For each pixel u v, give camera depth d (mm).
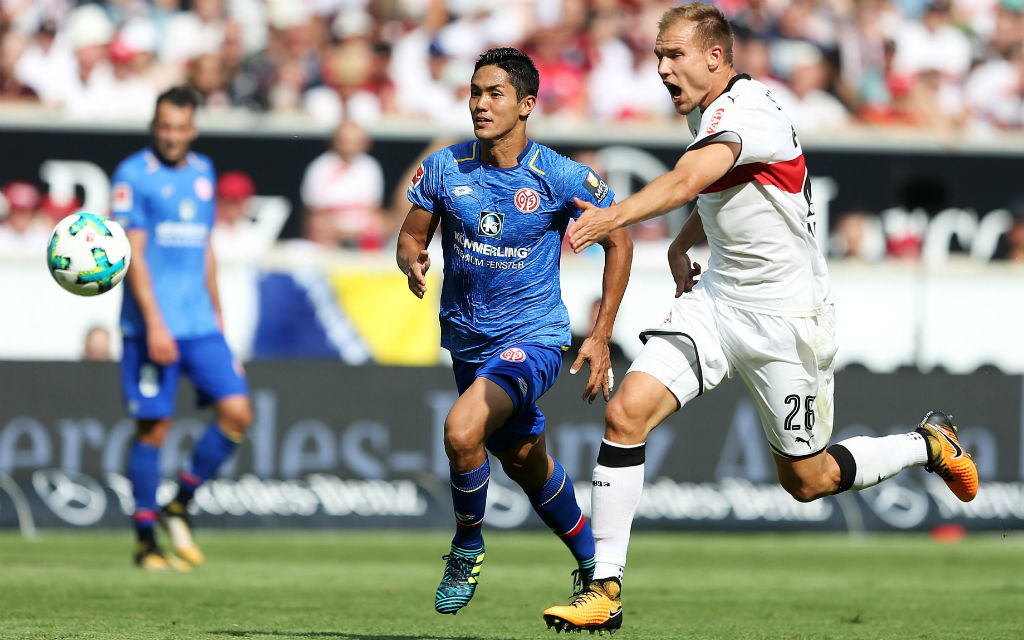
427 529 38094
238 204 50625
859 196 52969
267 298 47188
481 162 17172
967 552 35719
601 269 49125
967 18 57062
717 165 15211
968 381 39750
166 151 27922
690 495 38938
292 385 37812
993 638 18625
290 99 52938
